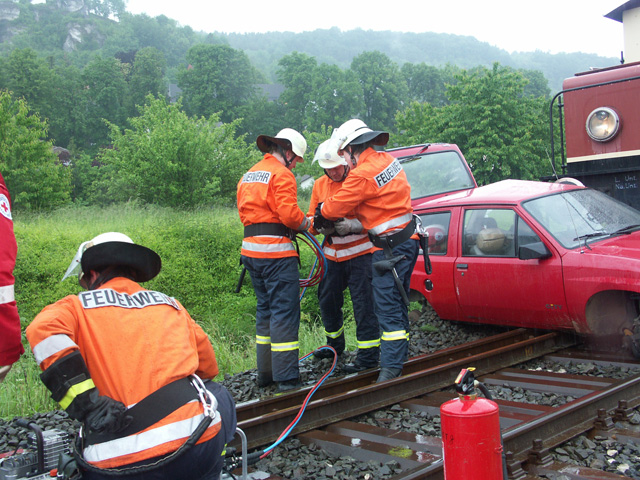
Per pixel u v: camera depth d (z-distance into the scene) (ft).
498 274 22.03
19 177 67.51
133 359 8.07
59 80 352.69
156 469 7.62
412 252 18.69
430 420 15.64
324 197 20.51
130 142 82.53
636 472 11.80
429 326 25.29
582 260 19.86
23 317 29.01
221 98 386.52
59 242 36.65
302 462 13.25
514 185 24.99
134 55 486.38
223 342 28.09
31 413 19.66
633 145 26.45
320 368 21.39
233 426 9.25
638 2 33.78
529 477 11.71
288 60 403.34
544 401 16.58
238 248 37.60
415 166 29.78
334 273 20.53
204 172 67.31
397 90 424.05
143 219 47.83
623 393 15.80
